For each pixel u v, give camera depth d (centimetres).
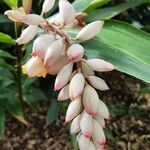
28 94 50
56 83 23
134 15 60
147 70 28
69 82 24
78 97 23
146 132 61
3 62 43
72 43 24
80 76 23
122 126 61
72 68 24
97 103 23
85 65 24
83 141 24
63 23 24
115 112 62
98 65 24
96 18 40
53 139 59
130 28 30
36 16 24
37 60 23
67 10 24
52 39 23
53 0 26
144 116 63
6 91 48
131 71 27
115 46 29
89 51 29
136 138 60
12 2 32
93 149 24
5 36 33
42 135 59
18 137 59
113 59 28
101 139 24
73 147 53
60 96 24
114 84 67
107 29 30
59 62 24
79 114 24
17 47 39
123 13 59
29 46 39
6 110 54
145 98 65
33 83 53
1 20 46
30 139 58
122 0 58
